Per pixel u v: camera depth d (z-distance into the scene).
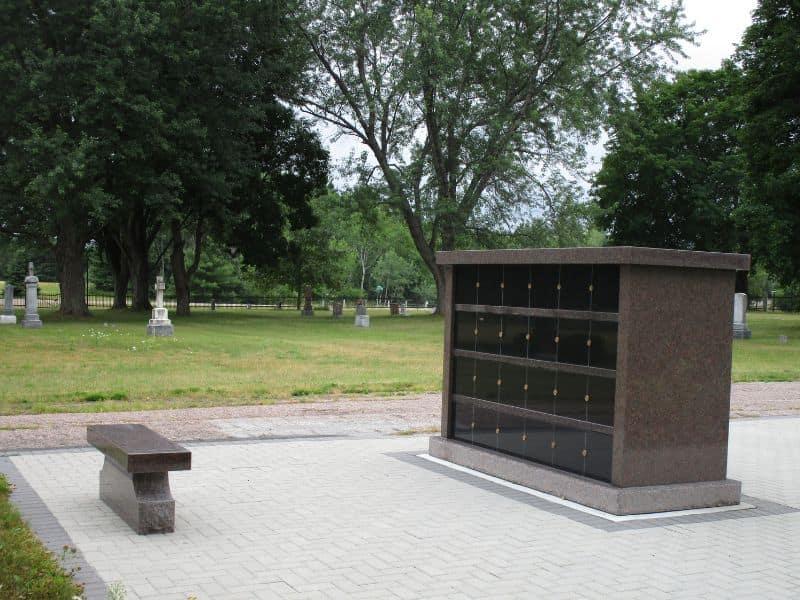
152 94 35.66
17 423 12.05
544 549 6.93
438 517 7.82
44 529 7.01
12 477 8.84
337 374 19.91
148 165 36.66
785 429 13.88
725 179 49.59
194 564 6.23
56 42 34.91
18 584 5.44
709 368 8.69
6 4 32.88
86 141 32.88
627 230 53.34
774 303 80.75
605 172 53.50
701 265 8.41
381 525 7.48
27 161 33.69
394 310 60.09
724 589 6.09
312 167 50.91
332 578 6.01
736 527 7.84
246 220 50.03
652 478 8.38
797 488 9.63
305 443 11.39
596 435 8.53
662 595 5.91
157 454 6.94
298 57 44.75
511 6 44.03
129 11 33.78
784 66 33.75
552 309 9.09
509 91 45.56
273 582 5.88
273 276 67.25
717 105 49.66
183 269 49.06
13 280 84.06
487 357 10.07
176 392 15.98
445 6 42.78
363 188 46.25
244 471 9.54
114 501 7.61
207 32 38.16
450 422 10.66
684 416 8.54
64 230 39.62
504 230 48.19
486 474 9.72
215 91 39.75
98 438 7.88
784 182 35.19
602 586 6.06
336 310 54.28
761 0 35.97
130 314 45.78
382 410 14.59
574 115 42.25
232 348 26.17
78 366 20.09
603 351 8.45
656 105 52.88
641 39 44.16
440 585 5.95
